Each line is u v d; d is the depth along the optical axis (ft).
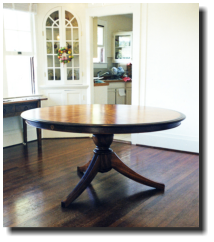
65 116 8.18
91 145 15.11
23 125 14.90
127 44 25.21
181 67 13.64
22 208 8.11
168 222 7.36
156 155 13.35
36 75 15.97
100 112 9.05
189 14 13.10
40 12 15.58
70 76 16.65
